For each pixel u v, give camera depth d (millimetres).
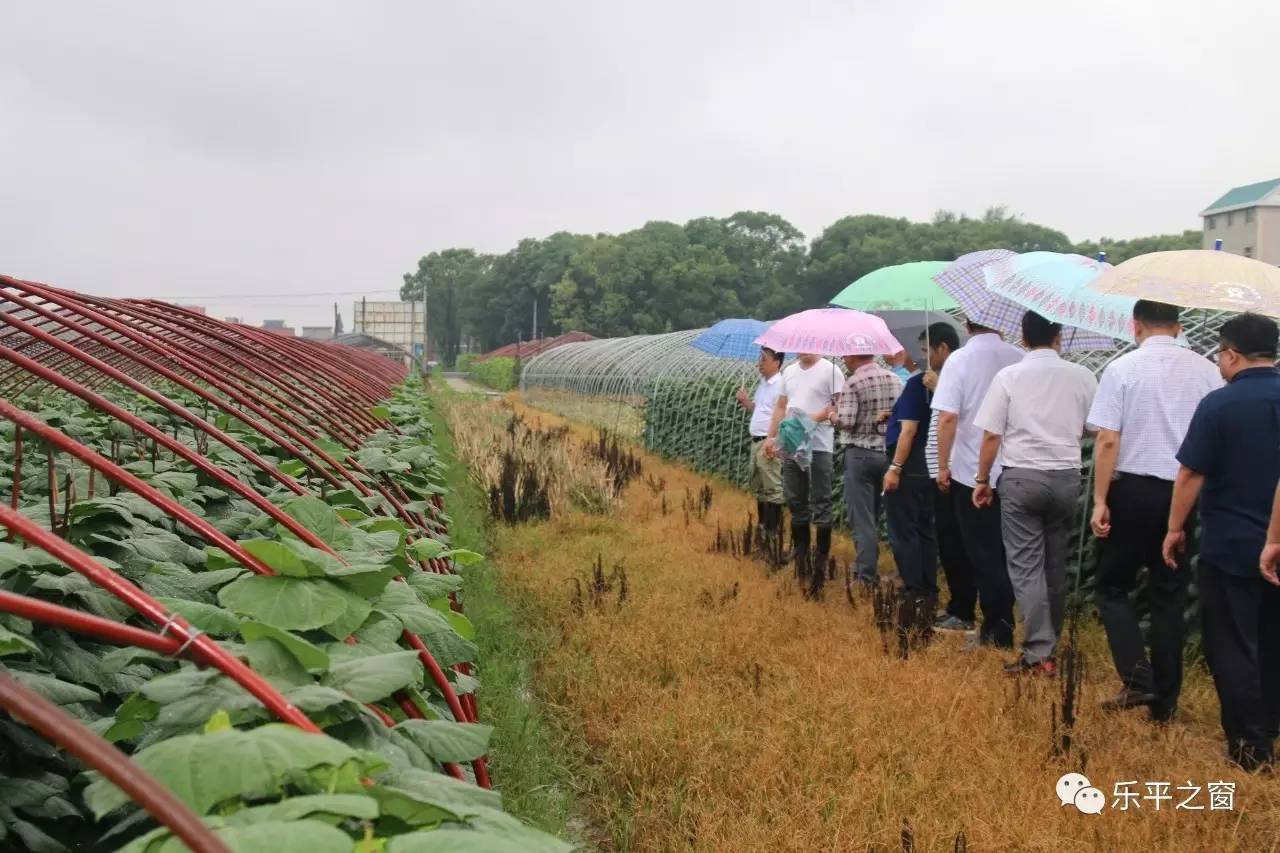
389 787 1708
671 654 5844
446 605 3695
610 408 25516
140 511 3141
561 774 4613
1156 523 5109
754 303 77250
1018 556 5910
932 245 61906
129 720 2012
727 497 13633
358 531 3123
